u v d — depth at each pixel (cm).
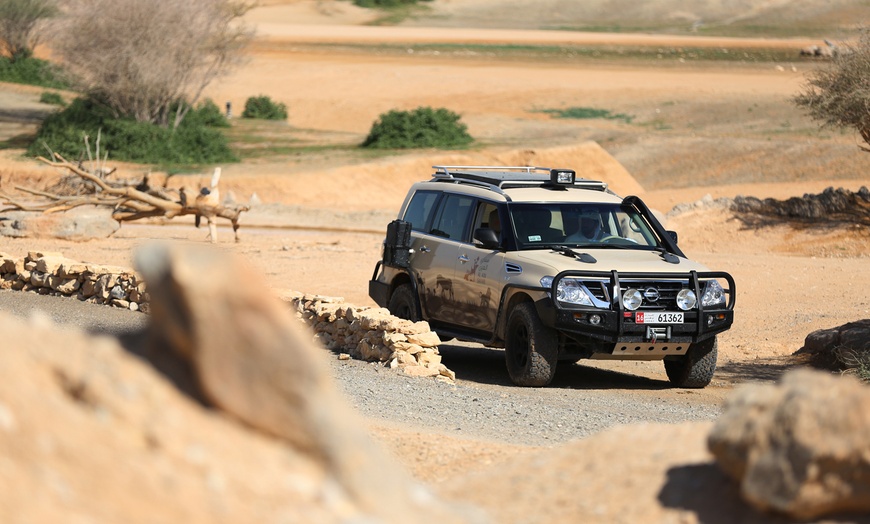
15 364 1154
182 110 19300
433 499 1334
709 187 17325
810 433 1312
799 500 1300
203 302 1213
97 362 1216
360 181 16188
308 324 5031
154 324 1279
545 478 1672
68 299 6056
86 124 17375
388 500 1234
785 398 1367
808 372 1422
